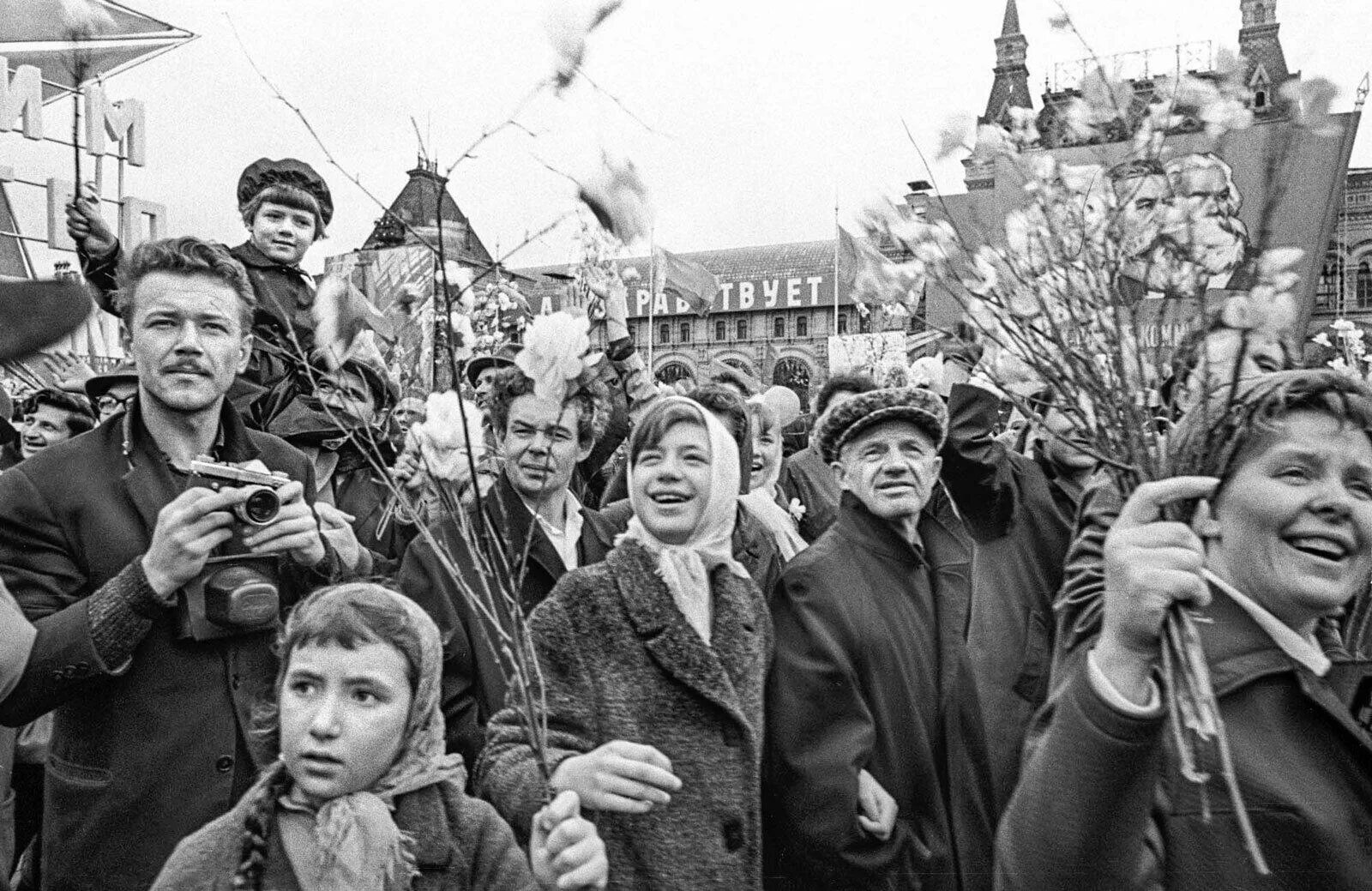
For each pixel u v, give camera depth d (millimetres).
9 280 1510
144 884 1944
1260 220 1272
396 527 3307
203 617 2006
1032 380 1573
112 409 3176
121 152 9117
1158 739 1185
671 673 2047
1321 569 1391
